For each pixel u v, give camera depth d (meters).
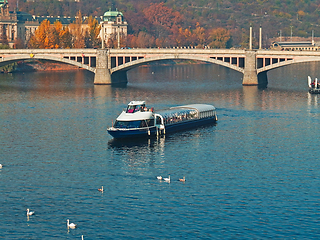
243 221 124.50
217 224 123.19
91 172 158.38
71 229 121.44
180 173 156.88
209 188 144.12
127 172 158.25
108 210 130.62
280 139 196.62
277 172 157.25
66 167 163.25
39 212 129.62
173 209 130.88
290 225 122.56
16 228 121.94
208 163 166.75
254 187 144.75
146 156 175.00
